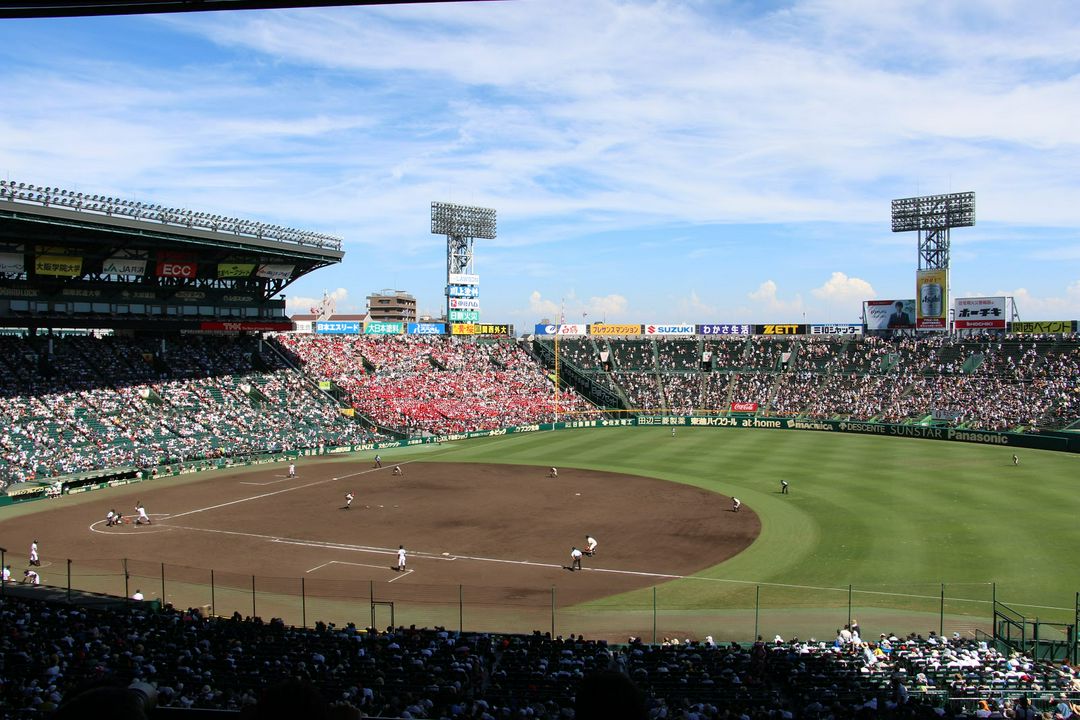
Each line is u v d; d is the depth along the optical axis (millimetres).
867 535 53125
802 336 145750
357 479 79562
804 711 21000
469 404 123625
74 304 87625
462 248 151375
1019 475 73938
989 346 125750
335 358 124438
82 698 2959
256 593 42375
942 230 128750
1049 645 32156
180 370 102375
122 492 72750
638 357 149875
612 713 3426
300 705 3375
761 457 89812
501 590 43000
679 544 52656
